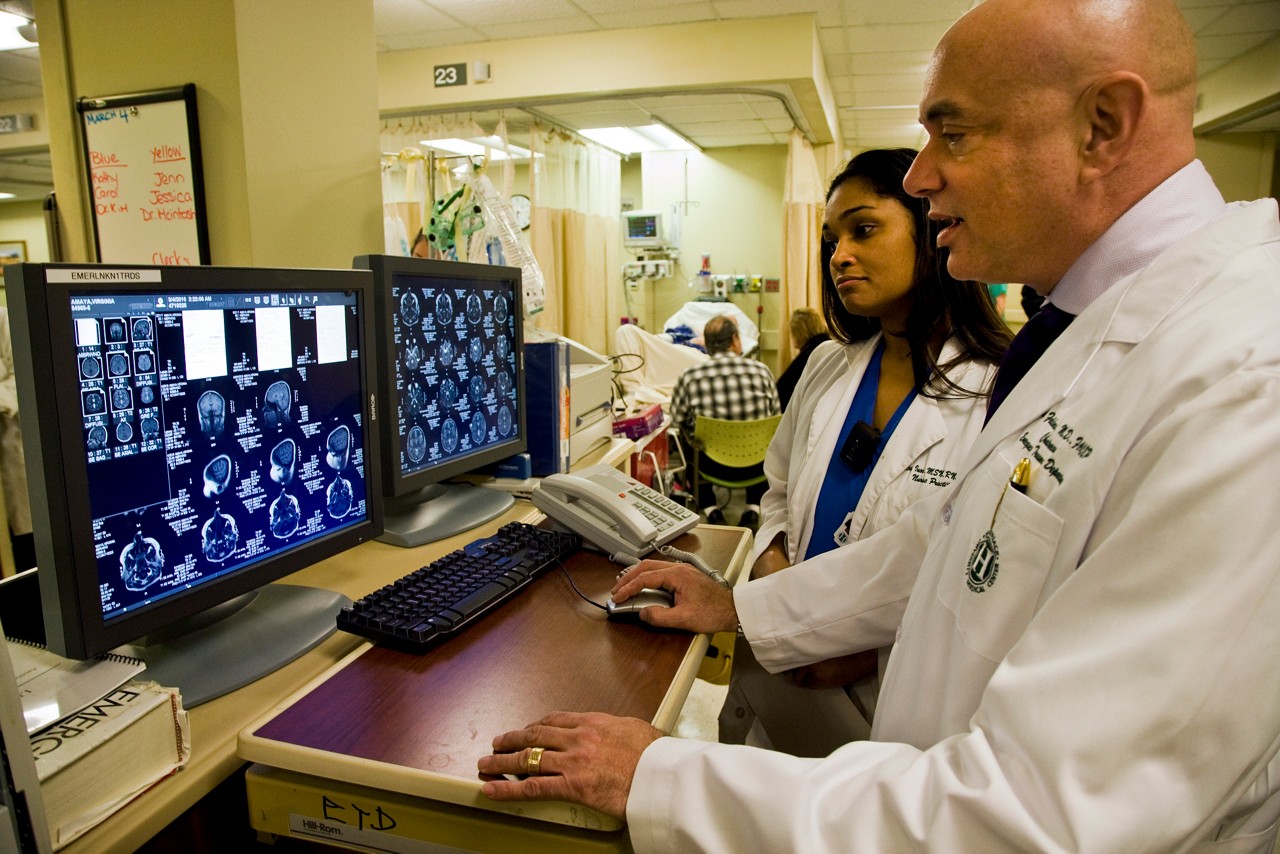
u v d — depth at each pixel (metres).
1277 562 0.50
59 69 1.76
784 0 3.81
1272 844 0.65
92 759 0.67
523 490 1.69
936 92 0.69
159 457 0.86
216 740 0.80
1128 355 0.64
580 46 4.40
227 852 0.98
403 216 4.09
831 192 1.31
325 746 0.77
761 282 6.70
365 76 1.93
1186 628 0.51
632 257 7.04
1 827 0.56
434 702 0.85
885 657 1.17
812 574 1.11
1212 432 0.53
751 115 5.21
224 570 0.95
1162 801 0.50
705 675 1.55
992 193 0.68
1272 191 6.22
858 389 1.39
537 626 1.05
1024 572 0.65
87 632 0.78
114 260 1.77
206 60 1.61
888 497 1.24
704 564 1.25
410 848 0.76
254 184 1.64
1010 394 0.77
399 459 1.35
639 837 0.69
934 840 0.57
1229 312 0.58
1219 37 4.72
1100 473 0.60
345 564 1.27
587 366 2.25
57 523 0.76
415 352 1.40
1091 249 0.69
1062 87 0.64
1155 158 0.65
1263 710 0.50
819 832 0.62
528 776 0.71
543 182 5.20
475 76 4.55
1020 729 0.56
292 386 1.04
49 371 0.74
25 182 7.29
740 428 3.59
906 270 1.23
